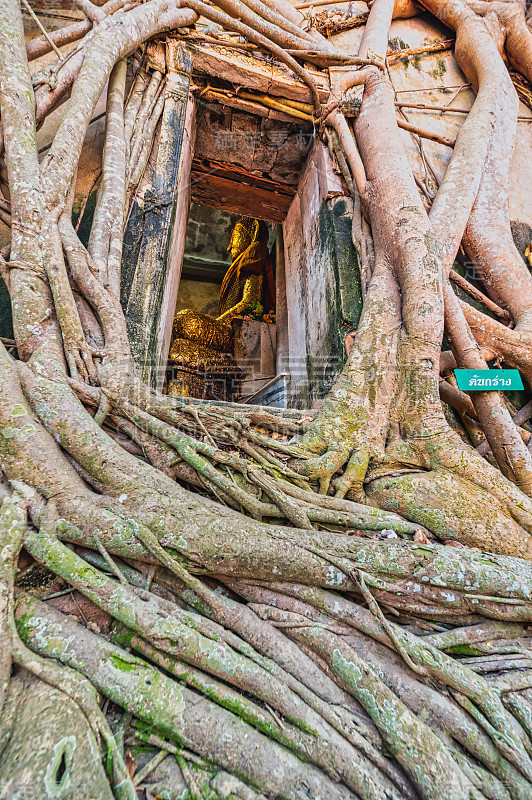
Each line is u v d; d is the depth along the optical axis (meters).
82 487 2.30
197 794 1.46
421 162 5.74
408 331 3.64
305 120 5.84
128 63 4.77
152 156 4.62
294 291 7.10
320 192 5.75
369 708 1.80
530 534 2.70
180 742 1.60
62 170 3.38
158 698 1.67
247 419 3.18
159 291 4.14
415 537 2.57
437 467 3.05
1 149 3.44
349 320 4.74
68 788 1.29
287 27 5.50
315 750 1.65
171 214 4.46
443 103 6.30
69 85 3.97
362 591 2.17
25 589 1.95
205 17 4.99
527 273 4.81
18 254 3.00
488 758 1.72
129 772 1.49
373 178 4.61
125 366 2.96
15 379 2.50
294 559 2.20
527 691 1.97
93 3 4.68
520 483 3.39
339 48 6.20
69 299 2.98
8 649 1.65
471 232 5.09
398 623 2.28
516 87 6.76
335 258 5.04
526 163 6.40
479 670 2.07
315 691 1.88
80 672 1.69
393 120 4.98
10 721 1.48
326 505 2.74
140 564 2.17
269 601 2.20
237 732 1.64
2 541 1.89
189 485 2.76
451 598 2.23
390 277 4.07
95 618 1.95
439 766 1.61
